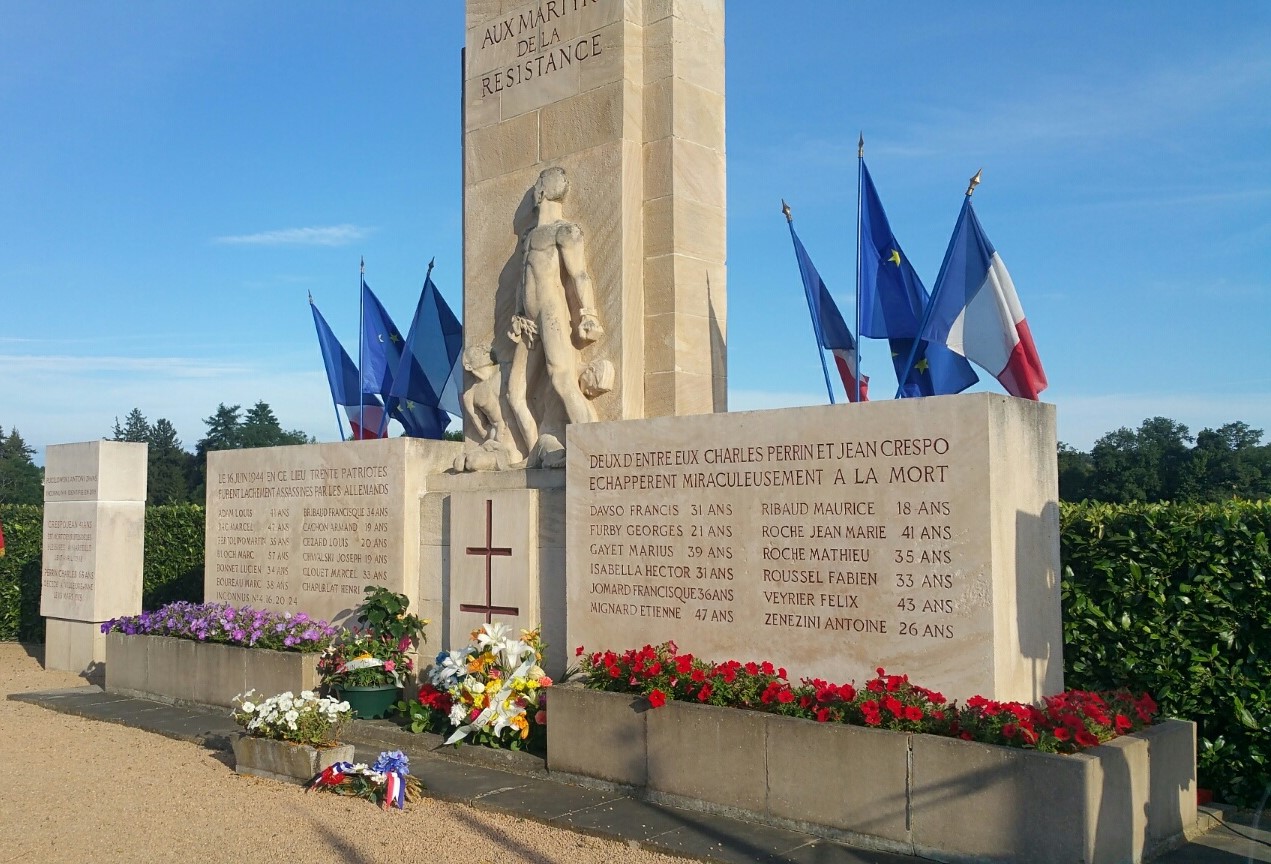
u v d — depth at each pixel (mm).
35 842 6648
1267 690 7230
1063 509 8312
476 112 11008
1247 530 7383
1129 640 7742
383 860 6113
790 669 6961
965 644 6207
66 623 14594
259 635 10531
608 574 8055
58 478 14961
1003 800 5488
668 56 9812
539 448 9508
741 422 7332
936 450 6395
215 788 7895
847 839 6066
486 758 8180
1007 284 8883
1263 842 6242
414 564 10219
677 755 6902
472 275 10844
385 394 13891
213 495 12328
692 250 9805
